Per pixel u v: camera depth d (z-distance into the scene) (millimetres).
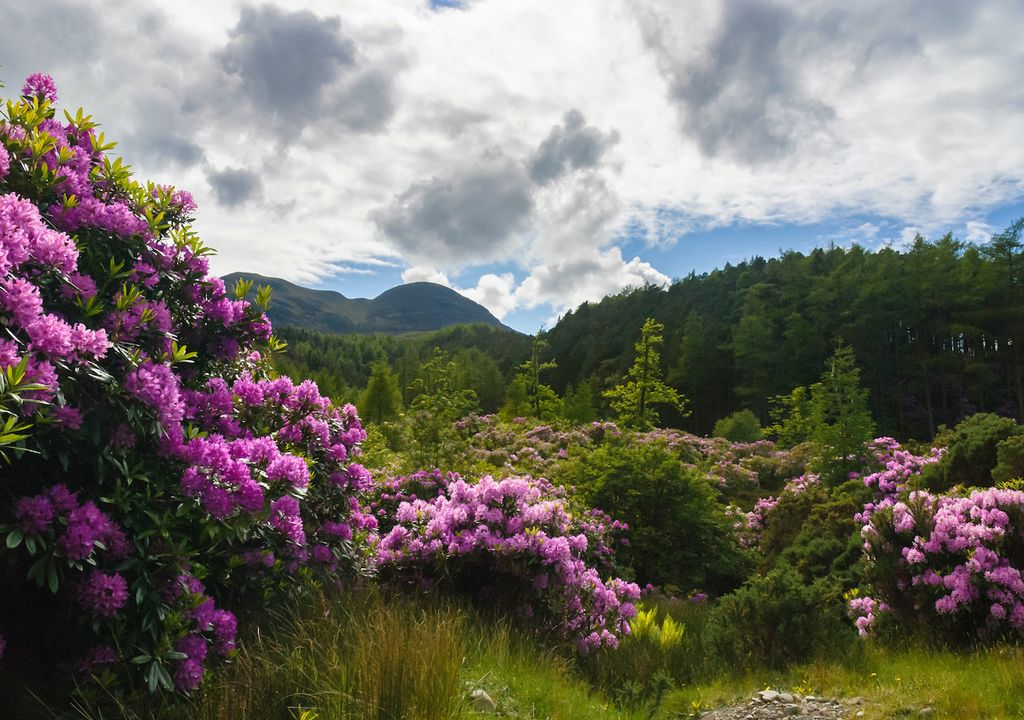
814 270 66625
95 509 2895
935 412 50031
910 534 7512
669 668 6477
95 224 3760
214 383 4457
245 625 3941
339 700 3312
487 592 6383
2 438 2344
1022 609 6410
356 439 5340
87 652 3006
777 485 23469
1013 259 46781
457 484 7047
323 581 4703
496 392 65812
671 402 33750
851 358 32594
